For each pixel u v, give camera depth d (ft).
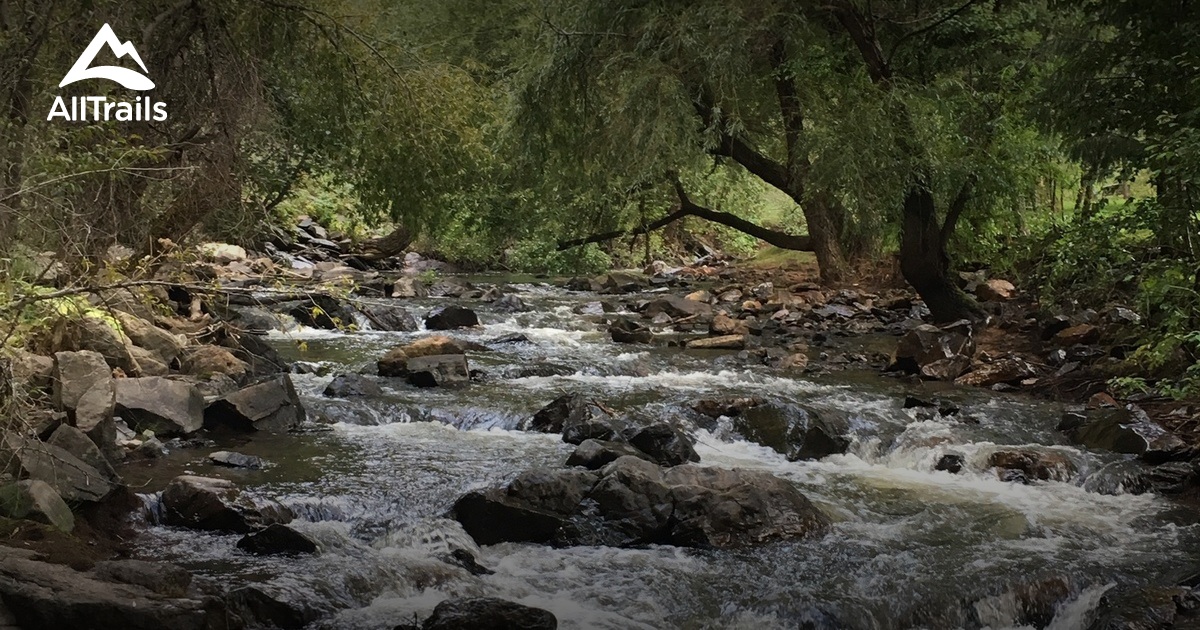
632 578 21.03
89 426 25.44
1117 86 37.88
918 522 24.50
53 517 20.44
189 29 34.01
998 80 51.72
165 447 27.89
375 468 26.94
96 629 15.93
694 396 36.32
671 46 53.06
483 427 32.17
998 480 28.12
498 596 20.02
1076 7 44.34
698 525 22.89
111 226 29.35
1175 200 34.12
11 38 25.98
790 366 42.83
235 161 35.06
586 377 39.81
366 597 19.61
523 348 46.06
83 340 30.17
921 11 51.70
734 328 51.34
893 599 20.07
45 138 25.23
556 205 68.03
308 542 21.21
